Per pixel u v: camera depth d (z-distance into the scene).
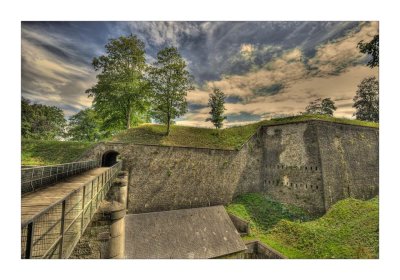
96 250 11.36
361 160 28.09
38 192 6.69
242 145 28.12
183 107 30.38
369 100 41.00
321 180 24.91
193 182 24.25
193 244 18.36
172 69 29.62
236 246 19.23
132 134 28.50
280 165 28.36
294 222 21.77
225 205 25.66
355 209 20.89
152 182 22.34
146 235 17.73
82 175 11.05
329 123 27.14
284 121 30.09
